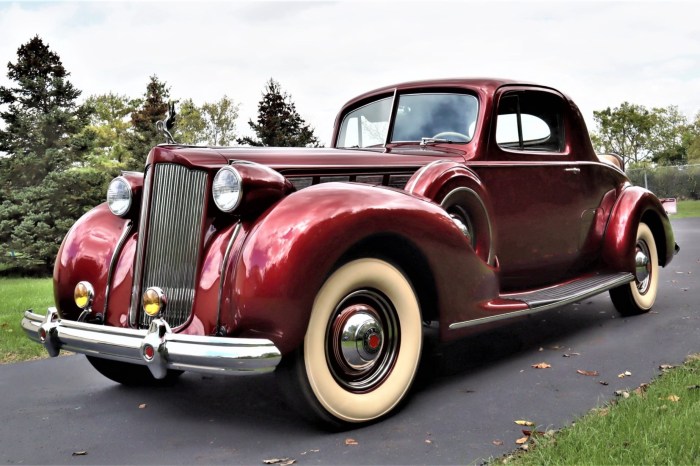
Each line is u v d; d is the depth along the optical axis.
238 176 2.96
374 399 3.16
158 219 3.26
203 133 41.38
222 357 2.68
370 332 3.17
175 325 3.13
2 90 22.19
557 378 3.77
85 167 25.86
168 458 2.83
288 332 2.84
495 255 3.95
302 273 2.83
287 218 2.91
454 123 4.38
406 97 4.72
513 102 4.49
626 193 5.30
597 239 5.14
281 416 3.37
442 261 3.38
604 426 2.78
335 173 3.62
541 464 2.45
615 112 49.22
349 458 2.74
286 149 3.64
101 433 3.18
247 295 2.83
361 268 3.12
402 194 3.31
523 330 5.12
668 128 51.19
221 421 3.32
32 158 21.02
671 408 2.94
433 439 2.92
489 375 3.91
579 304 6.11
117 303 3.40
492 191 4.18
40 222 19.73
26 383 4.15
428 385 3.78
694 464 2.35
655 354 4.18
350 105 5.07
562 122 4.91
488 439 2.88
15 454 2.93
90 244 3.60
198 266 3.07
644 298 5.40
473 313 3.58
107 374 3.92
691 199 32.44
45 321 3.30
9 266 20.11
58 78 22.70
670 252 5.77
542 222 4.55
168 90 33.25
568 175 4.78
